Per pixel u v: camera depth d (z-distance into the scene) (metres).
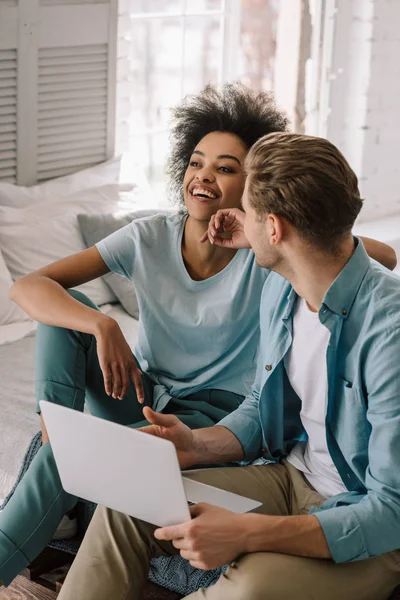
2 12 3.38
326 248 1.70
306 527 1.62
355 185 1.69
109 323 2.11
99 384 2.23
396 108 4.78
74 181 3.65
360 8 4.56
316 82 4.62
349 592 1.63
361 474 1.77
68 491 1.84
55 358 2.16
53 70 3.61
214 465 2.09
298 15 4.51
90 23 3.69
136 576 1.79
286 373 1.92
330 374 1.75
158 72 4.24
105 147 3.90
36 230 3.28
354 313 1.72
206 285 2.25
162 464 1.59
